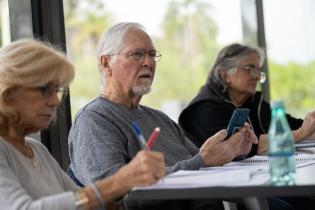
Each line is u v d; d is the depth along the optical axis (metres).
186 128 4.11
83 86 4.58
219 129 4.03
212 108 4.09
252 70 4.26
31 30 3.82
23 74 2.18
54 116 2.39
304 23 6.62
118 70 3.34
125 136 3.14
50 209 2.02
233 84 4.27
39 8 3.89
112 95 3.35
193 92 6.15
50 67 2.21
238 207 3.53
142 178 2.04
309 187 1.94
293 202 3.90
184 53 6.21
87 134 3.05
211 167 2.86
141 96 3.41
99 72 3.44
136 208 2.93
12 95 2.21
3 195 2.05
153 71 3.45
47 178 2.41
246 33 6.18
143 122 3.34
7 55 2.21
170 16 6.09
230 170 2.56
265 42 6.21
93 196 2.06
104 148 2.99
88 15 5.05
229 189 1.99
